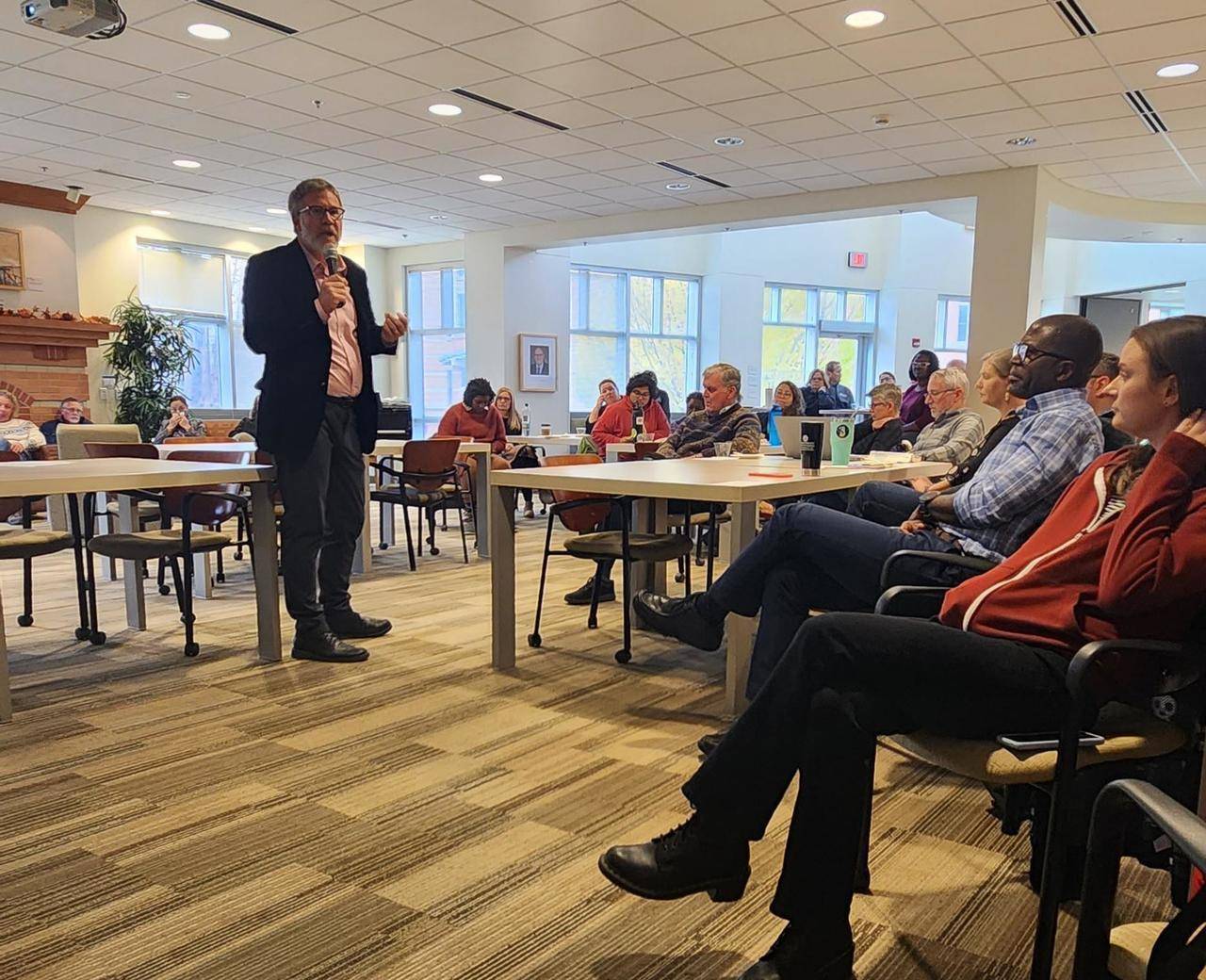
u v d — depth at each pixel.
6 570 4.94
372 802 2.00
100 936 1.47
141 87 5.24
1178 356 1.22
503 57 4.71
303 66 4.88
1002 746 1.20
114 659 3.13
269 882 1.65
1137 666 1.21
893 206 7.49
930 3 3.95
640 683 2.89
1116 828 0.91
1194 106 5.26
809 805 1.22
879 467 3.18
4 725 2.47
